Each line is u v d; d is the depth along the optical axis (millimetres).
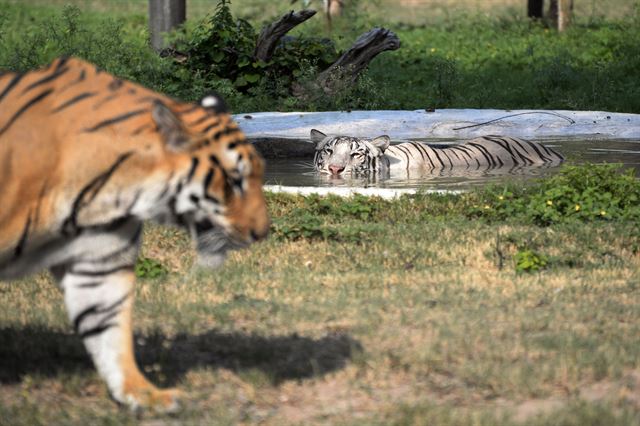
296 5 52656
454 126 24016
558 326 10195
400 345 9578
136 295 11297
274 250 13406
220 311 10594
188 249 13602
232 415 7926
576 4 61688
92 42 29484
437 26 52188
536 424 7586
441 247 13477
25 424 7672
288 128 23281
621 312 10680
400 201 16016
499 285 11781
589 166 16609
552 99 30422
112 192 7406
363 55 28531
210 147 7586
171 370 8945
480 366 8859
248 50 28688
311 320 10391
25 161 7348
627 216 15156
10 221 7398
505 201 15773
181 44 29547
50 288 11773
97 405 8164
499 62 39188
